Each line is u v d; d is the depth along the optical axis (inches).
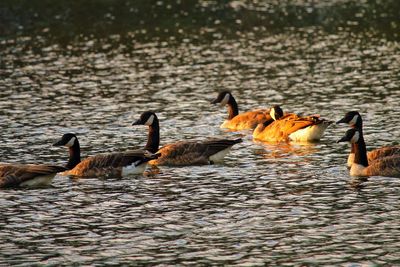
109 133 1218.6
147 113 1092.5
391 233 772.0
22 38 2197.3
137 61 1871.3
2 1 2817.4
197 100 1467.8
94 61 1876.2
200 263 711.1
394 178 949.2
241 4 2810.0
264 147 1125.1
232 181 955.3
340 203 862.5
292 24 2386.8
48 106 1421.0
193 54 1946.4
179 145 1042.7
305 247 742.5
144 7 2738.7
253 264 707.4
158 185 943.7
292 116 1171.3
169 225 805.9
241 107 1407.5
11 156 1083.3
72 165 1013.2
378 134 1165.7
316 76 1657.2
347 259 714.2
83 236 778.8
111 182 957.8
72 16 2561.5
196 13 2620.6
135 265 708.7
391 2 2765.7
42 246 754.2
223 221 814.5
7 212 848.3
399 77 1617.9
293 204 862.5
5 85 1614.2
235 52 1962.4
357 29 2268.7
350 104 1390.3
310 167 1010.7
